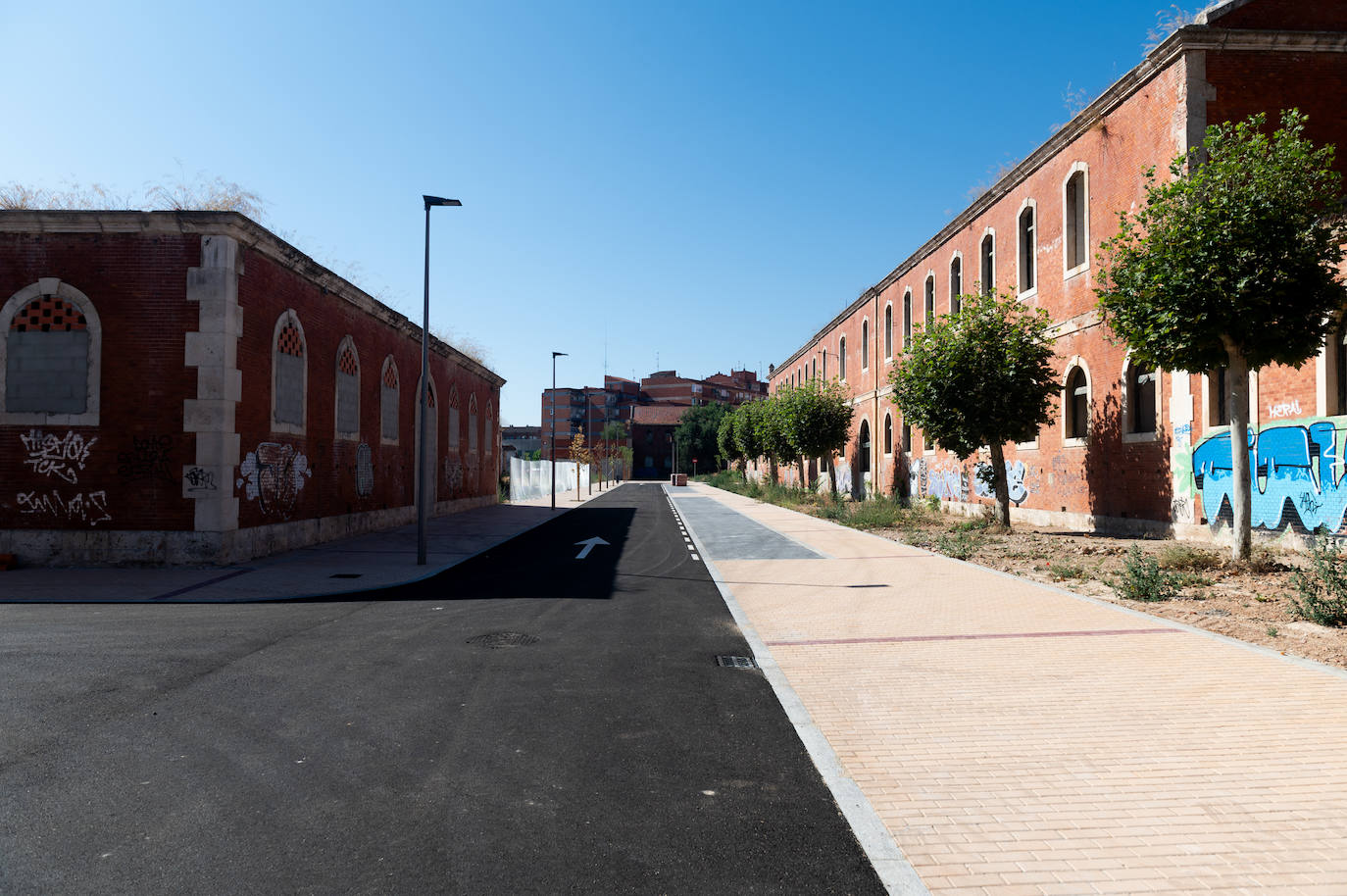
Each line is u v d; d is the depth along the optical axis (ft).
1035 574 40.60
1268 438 43.83
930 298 100.32
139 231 43.98
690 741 16.22
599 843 11.64
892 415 111.96
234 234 44.62
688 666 22.63
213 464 43.75
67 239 44.14
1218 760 14.96
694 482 300.40
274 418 49.88
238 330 45.27
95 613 30.96
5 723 16.96
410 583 39.22
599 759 15.16
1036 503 70.03
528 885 10.36
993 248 79.71
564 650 24.50
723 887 10.39
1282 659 22.22
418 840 11.65
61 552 43.57
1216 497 47.26
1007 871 10.86
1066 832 12.04
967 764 14.93
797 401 126.52
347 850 11.31
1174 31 49.80
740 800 13.30
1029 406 62.34
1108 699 18.89
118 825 12.03
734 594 35.94
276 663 22.63
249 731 16.55
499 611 31.53
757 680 21.07
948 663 22.70
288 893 10.10
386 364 72.33
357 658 23.29
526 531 71.61
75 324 44.11
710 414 357.41
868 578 40.55
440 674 21.40
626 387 447.01
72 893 10.03
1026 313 68.80
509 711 18.15
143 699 18.88
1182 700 18.70
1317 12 50.55
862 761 15.12
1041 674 21.22
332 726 16.90
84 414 43.83
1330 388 40.14
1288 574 34.58
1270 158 36.22
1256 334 35.29
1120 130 57.00
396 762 14.88
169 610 31.68
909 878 10.64
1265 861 11.09
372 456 68.64
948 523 74.49
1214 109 49.49
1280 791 13.50
